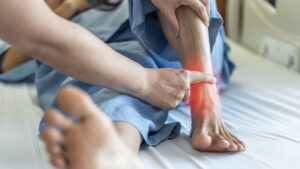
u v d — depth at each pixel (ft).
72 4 4.06
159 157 2.41
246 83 4.14
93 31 3.69
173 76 2.64
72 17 4.14
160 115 2.74
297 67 4.61
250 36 5.85
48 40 2.02
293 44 4.63
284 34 4.87
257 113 3.29
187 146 2.62
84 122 1.46
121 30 3.68
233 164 2.32
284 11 4.81
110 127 1.51
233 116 3.22
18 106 3.55
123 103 2.50
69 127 1.46
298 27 4.56
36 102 3.73
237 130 2.87
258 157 2.41
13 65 4.50
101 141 1.47
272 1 5.33
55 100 2.88
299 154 2.44
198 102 2.70
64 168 1.53
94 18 3.82
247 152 2.49
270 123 3.03
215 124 2.60
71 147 1.45
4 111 3.40
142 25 3.18
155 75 2.60
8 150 2.51
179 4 2.93
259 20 5.50
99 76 2.27
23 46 2.01
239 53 5.34
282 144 2.60
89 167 1.46
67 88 1.47
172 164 2.34
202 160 2.39
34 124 3.04
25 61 4.46
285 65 4.89
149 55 3.20
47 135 1.43
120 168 1.58
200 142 2.45
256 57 5.15
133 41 3.50
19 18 1.90
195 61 2.88
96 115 1.48
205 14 2.93
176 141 2.71
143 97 2.60
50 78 3.55
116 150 1.54
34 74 4.41
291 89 3.87
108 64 2.26
